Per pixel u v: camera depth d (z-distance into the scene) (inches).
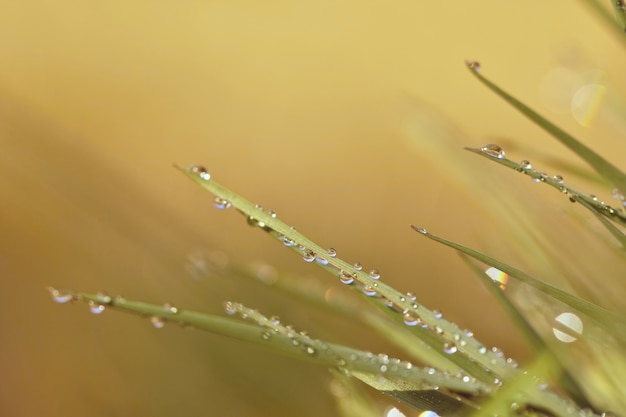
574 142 9.8
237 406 12.0
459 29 33.0
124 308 9.7
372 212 27.6
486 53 31.3
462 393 9.7
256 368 12.0
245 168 30.4
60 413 17.3
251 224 9.9
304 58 33.6
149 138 30.1
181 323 9.7
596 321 9.3
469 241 23.7
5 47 32.1
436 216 25.2
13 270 20.3
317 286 11.7
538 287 9.3
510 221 11.0
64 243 17.6
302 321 12.2
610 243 10.3
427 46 32.8
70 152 18.2
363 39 34.4
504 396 9.4
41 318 19.5
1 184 19.6
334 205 28.8
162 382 12.4
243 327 9.8
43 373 18.1
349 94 32.5
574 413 9.5
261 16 35.2
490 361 9.7
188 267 13.0
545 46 29.7
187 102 31.8
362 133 31.1
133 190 16.3
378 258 25.5
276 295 12.4
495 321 16.0
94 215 15.9
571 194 9.6
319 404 11.7
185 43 34.0
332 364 9.8
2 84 29.7
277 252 19.1
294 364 11.9
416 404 9.7
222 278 12.6
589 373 9.8
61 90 30.6
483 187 11.4
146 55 33.0
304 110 32.5
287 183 29.9
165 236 15.1
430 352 10.3
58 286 18.4
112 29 33.9
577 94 12.3
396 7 34.6
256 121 31.6
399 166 29.7
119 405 12.7
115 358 12.9
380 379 9.8
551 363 9.6
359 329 13.1
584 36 27.3
